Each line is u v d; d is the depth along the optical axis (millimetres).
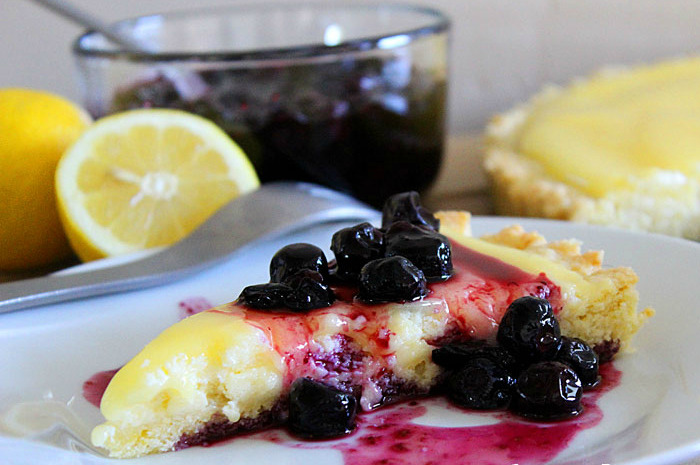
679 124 445
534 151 446
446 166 497
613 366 307
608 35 627
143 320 332
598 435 280
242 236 365
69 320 330
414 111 416
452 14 601
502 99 630
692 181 402
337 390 291
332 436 289
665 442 268
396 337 304
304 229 380
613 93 505
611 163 419
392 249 314
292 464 279
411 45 409
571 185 417
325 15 485
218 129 396
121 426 283
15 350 318
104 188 386
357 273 314
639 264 338
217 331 296
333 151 405
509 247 336
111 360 317
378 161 412
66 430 289
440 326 309
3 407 296
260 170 408
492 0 605
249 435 295
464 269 321
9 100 393
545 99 527
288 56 393
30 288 337
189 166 391
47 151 388
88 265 362
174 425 289
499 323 309
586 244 352
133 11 546
